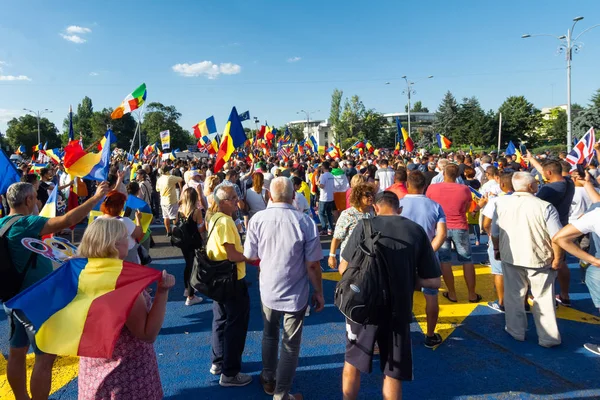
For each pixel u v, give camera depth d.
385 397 2.63
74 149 4.20
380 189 9.29
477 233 8.11
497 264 4.88
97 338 1.85
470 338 4.23
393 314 2.55
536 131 53.72
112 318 1.87
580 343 4.08
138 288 1.95
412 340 4.23
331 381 3.49
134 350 2.02
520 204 4.00
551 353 3.89
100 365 2.00
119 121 66.44
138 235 4.16
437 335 4.09
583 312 4.87
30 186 3.05
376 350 3.91
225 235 3.14
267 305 3.07
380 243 2.60
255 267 6.91
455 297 5.24
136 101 6.38
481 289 5.74
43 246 2.80
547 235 3.89
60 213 8.31
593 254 3.74
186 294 5.29
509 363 3.72
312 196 13.47
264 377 3.27
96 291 1.96
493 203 4.38
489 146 51.53
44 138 71.81
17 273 2.74
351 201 3.88
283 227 3.02
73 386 3.42
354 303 2.49
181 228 4.90
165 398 3.25
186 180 7.98
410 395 3.25
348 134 70.50
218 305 3.56
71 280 2.00
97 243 2.05
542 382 3.41
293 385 3.44
